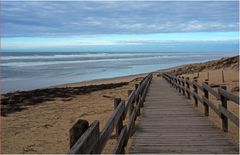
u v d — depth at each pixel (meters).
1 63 95.69
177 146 7.28
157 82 33.69
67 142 10.89
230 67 48.03
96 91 29.44
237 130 9.40
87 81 46.88
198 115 11.54
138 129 9.14
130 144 7.71
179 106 14.13
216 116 11.77
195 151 6.86
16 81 48.03
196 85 13.37
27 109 19.83
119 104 6.04
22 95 27.05
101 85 35.44
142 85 14.52
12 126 14.29
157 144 7.47
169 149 7.05
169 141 7.74
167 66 93.44
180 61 134.50
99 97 24.38
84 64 98.06
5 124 14.77
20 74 59.50
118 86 33.94
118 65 96.56
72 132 3.35
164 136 8.26
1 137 12.02
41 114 17.59
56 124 14.29
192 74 43.97
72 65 90.75
